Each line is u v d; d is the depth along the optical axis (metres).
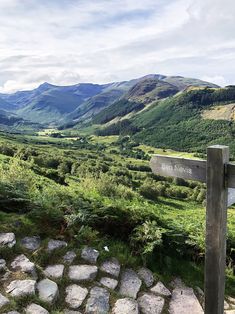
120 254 6.18
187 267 6.48
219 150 3.79
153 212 7.41
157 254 6.41
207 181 3.94
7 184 7.50
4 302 4.35
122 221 6.85
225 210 3.98
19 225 6.33
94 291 5.12
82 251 5.99
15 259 5.41
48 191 7.82
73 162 65.44
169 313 5.11
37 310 4.36
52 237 6.24
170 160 4.49
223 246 4.03
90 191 9.62
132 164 126.81
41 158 60.31
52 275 5.27
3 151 58.88
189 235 6.85
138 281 5.66
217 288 4.03
